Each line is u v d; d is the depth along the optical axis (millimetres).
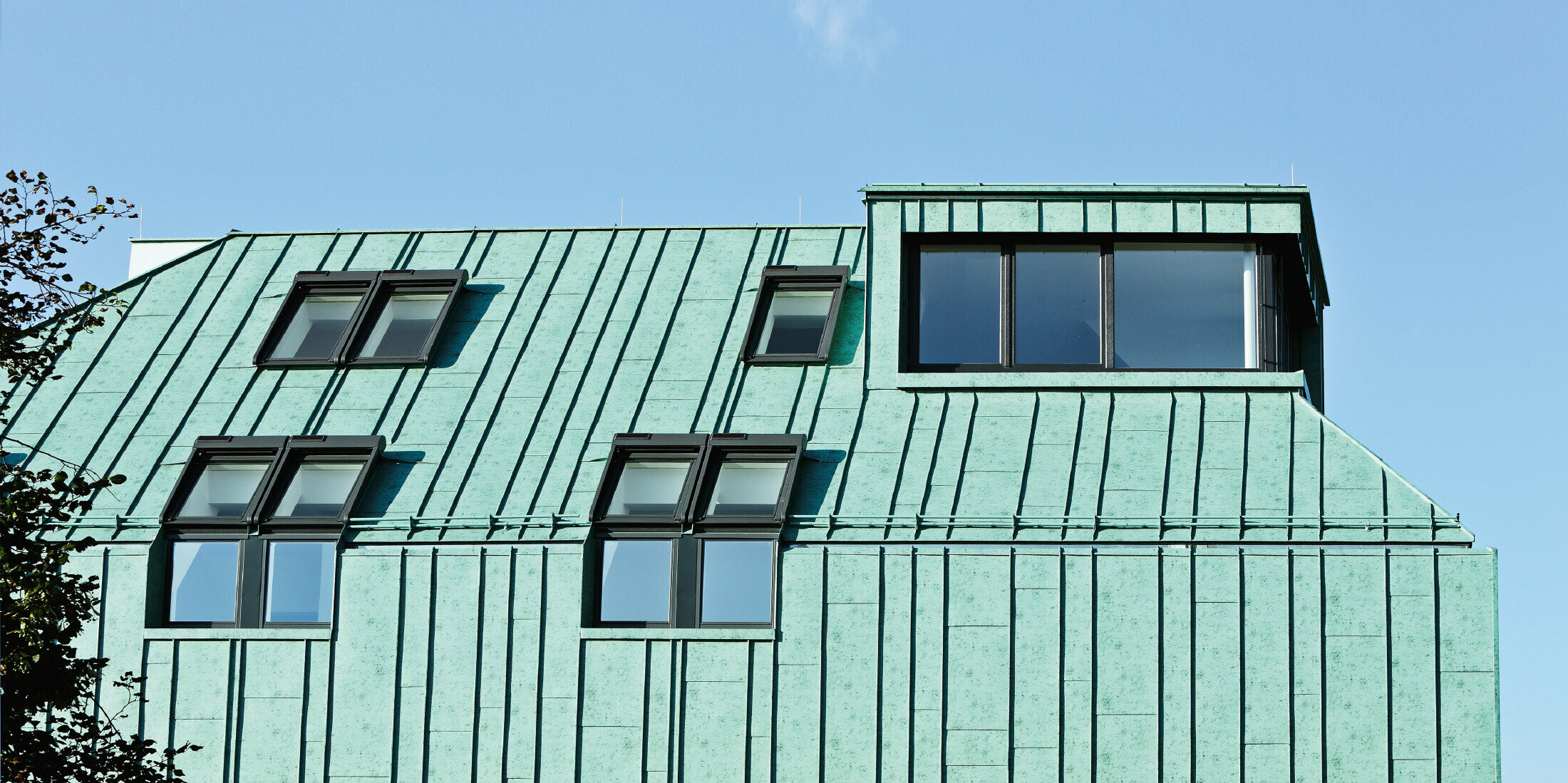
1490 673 16141
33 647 13016
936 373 19828
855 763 16578
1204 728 16297
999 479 18203
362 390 20469
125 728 17344
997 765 16422
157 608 17969
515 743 16922
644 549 17781
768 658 16922
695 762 16734
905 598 16984
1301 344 23984
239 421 20047
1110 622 16672
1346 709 16203
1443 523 16859
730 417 19547
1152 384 19516
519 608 17281
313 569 18000
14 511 13312
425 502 18422
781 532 17484
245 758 17156
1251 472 17938
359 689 17234
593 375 20453
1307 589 16531
